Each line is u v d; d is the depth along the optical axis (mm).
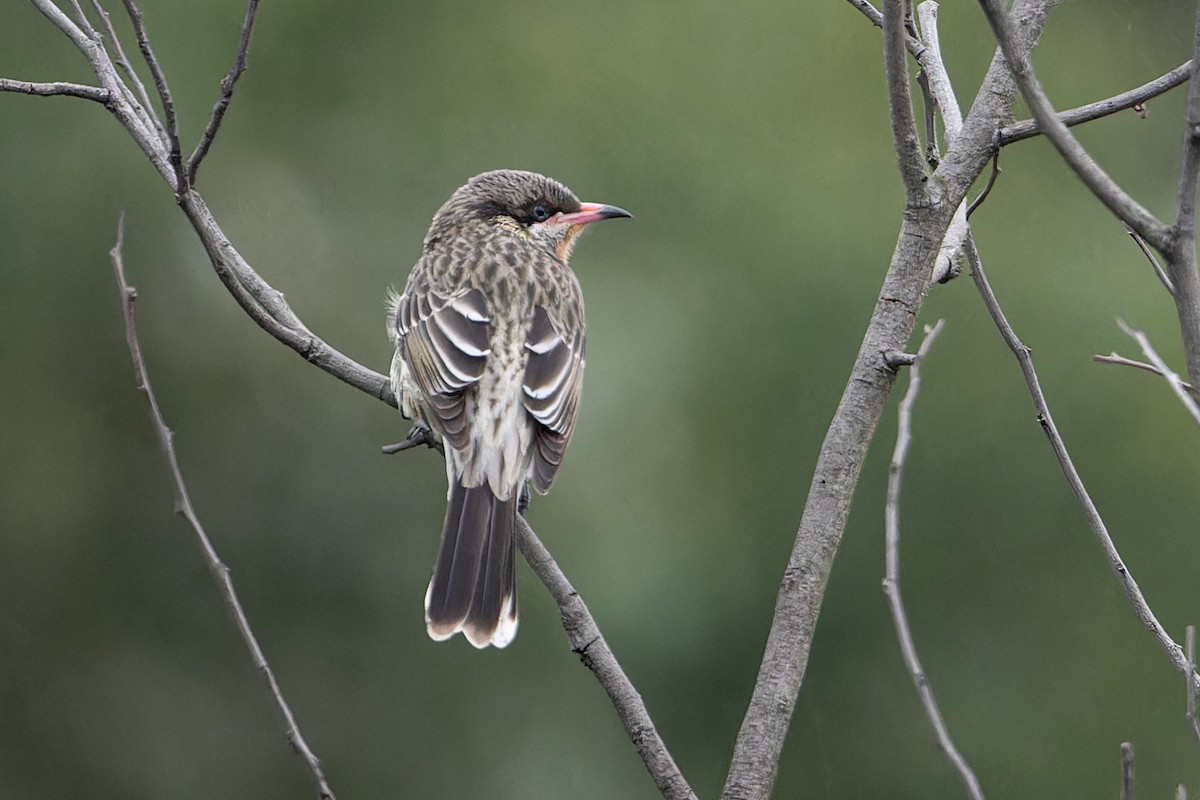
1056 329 14109
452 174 16000
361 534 14414
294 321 7586
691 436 14609
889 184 15023
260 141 15344
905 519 14133
